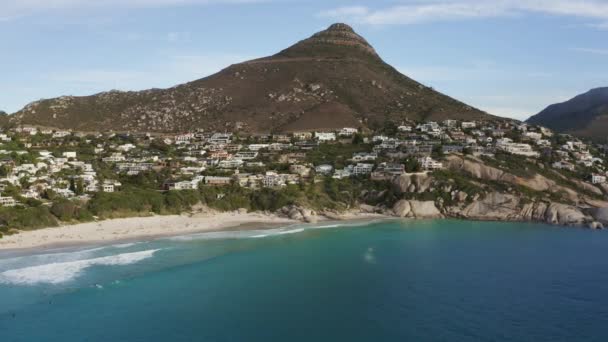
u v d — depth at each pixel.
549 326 88.69
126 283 109.06
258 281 112.62
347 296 103.38
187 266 123.44
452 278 116.38
